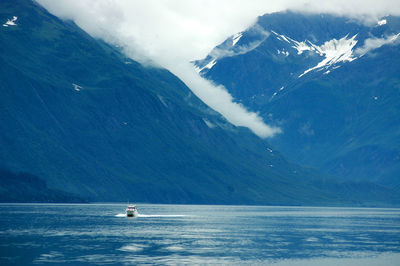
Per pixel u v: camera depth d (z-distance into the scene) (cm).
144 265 19225
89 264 19188
